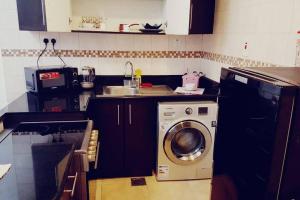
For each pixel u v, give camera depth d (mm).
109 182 2848
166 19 3072
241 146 1369
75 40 3160
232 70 1456
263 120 1170
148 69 3377
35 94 2807
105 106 2738
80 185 1604
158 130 2748
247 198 1336
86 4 3092
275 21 2064
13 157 1415
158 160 2822
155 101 2797
